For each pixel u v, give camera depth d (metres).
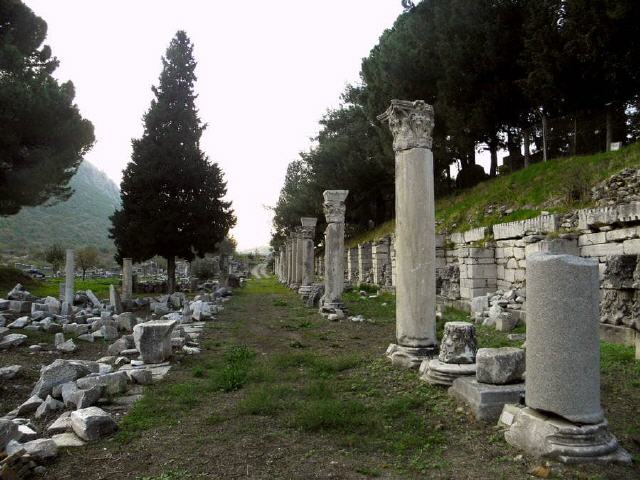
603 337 9.77
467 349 7.22
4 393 7.98
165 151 29.16
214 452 5.07
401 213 8.92
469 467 4.54
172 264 30.33
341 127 41.66
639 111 24.17
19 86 20.91
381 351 10.11
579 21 19.06
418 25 26.73
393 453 4.95
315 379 7.90
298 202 44.38
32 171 22.72
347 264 38.34
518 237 14.95
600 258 11.49
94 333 13.41
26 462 4.65
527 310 4.96
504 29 23.50
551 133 28.09
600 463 4.34
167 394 7.30
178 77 30.62
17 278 30.59
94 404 6.81
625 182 13.05
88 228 110.88
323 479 4.39
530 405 4.86
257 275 77.00
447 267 18.83
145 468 4.74
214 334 13.73
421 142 8.97
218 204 30.47
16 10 24.98
